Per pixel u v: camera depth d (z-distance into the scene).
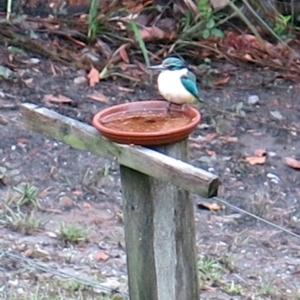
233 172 11.47
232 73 13.99
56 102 12.36
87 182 10.59
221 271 9.08
